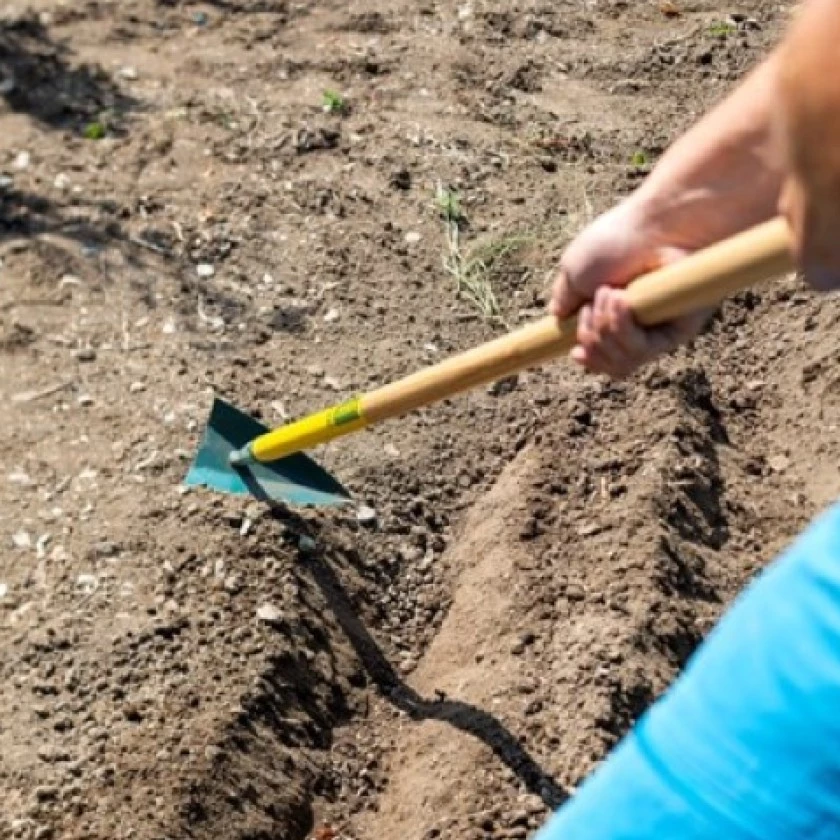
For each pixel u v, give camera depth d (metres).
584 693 4.05
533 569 4.47
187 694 4.08
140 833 3.75
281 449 4.26
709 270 2.58
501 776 3.91
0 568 4.46
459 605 4.55
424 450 5.01
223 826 3.82
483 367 3.38
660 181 2.71
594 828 2.54
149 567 4.44
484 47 6.94
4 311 5.39
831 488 4.89
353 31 7.02
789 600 2.33
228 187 5.98
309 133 6.26
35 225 5.77
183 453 4.84
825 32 1.87
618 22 7.21
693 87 6.77
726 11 7.30
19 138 6.21
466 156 6.25
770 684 2.34
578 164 6.28
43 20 6.95
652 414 5.00
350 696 4.31
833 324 5.40
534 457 4.87
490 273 5.73
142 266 5.61
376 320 5.47
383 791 4.11
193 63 6.70
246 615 4.30
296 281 5.59
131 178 6.02
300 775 4.04
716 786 2.40
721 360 5.45
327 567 4.55
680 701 2.47
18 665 4.17
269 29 6.99
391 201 5.99
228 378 5.17
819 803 2.33
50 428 4.95
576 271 2.82
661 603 4.31
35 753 3.94
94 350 5.26
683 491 4.72
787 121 1.93
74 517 4.62
